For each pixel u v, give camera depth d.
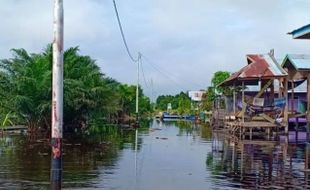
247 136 33.22
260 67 33.81
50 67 33.72
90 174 14.67
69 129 37.84
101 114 40.16
